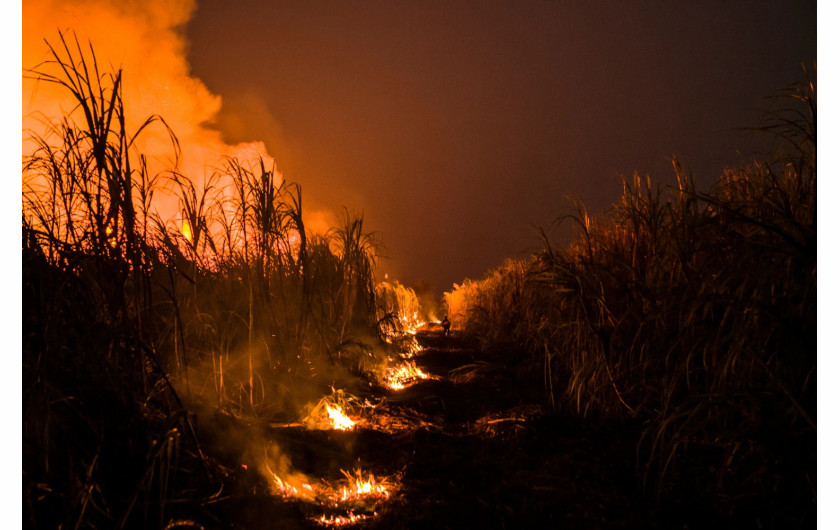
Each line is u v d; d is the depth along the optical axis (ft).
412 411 16.92
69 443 8.55
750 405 9.72
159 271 14.70
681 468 10.34
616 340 14.47
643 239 16.02
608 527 8.52
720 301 9.97
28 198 10.52
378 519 9.05
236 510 8.95
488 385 21.63
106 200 10.49
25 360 8.19
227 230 16.93
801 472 8.30
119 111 10.21
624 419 13.85
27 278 8.93
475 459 12.10
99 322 9.64
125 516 7.13
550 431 13.65
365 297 24.71
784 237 8.87
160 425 9.73
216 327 15.12
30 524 6.65
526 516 9.08
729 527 8.16
